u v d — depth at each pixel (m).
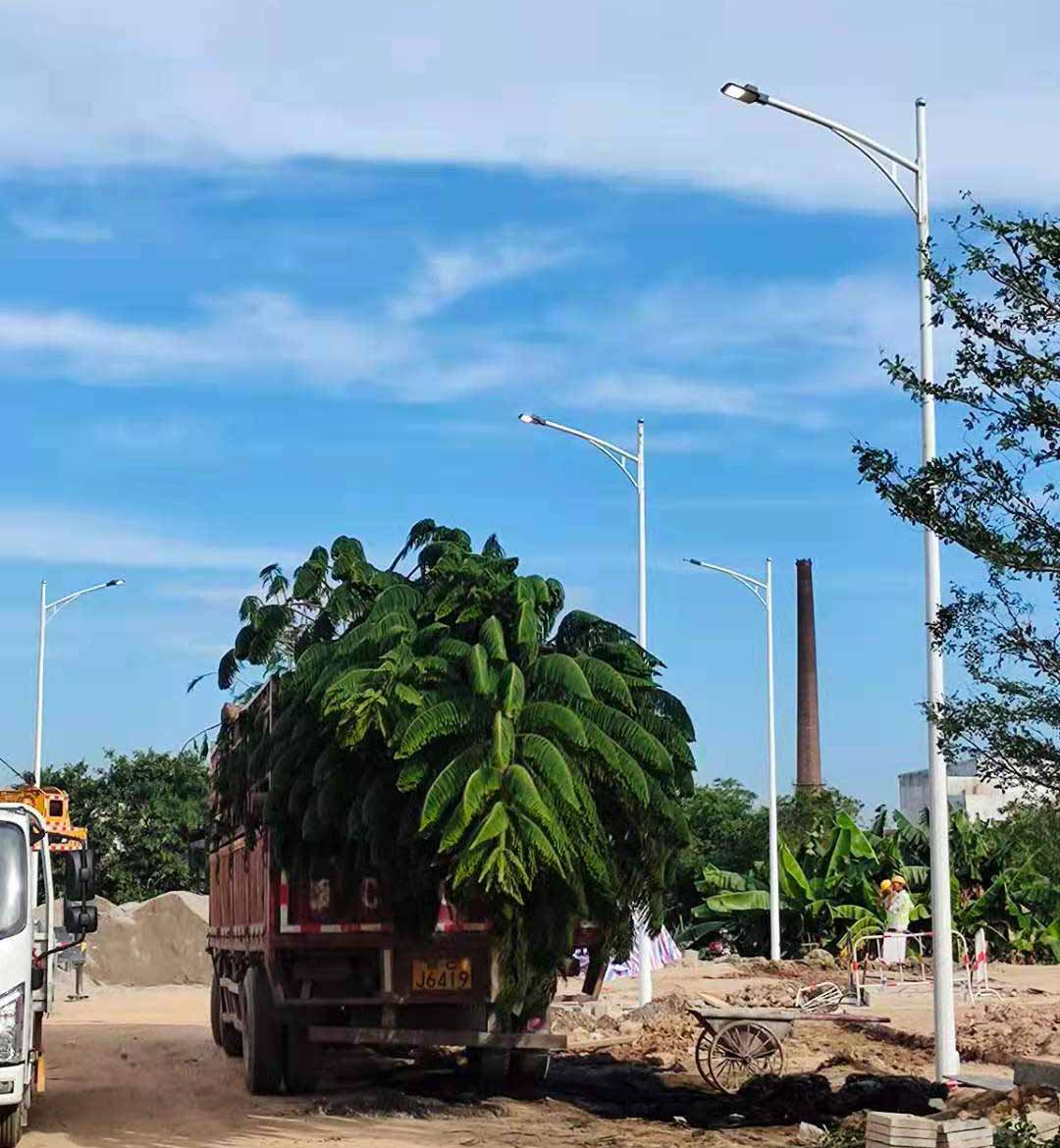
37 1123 15.62
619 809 15.56
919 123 18.14
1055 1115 13.92
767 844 59.00
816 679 87.94
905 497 11.86
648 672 16.36
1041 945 42.56
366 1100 16.94
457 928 15.76
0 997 13.25
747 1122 15.82
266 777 16.42
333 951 16.61
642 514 31.38
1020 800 12.23
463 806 14.32
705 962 43.75
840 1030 24.06
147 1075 20.16
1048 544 11.48
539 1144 14.30
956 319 11.73
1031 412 11.43
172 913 45.28
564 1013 26.59
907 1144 11.97
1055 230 11.40
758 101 17.70
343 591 16.66
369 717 14.68
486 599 15.73
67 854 15.33
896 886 33.50
